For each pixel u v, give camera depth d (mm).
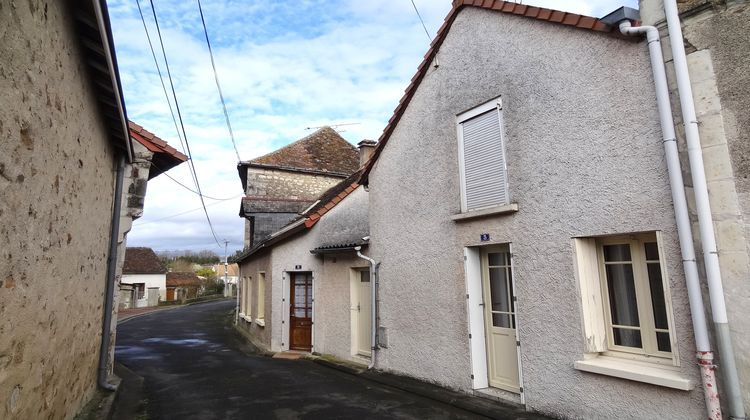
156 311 32094
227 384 8109
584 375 4918
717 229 3955
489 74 6461
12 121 3006
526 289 5656
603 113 4930
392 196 8375
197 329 19109
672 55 4297
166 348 13336
